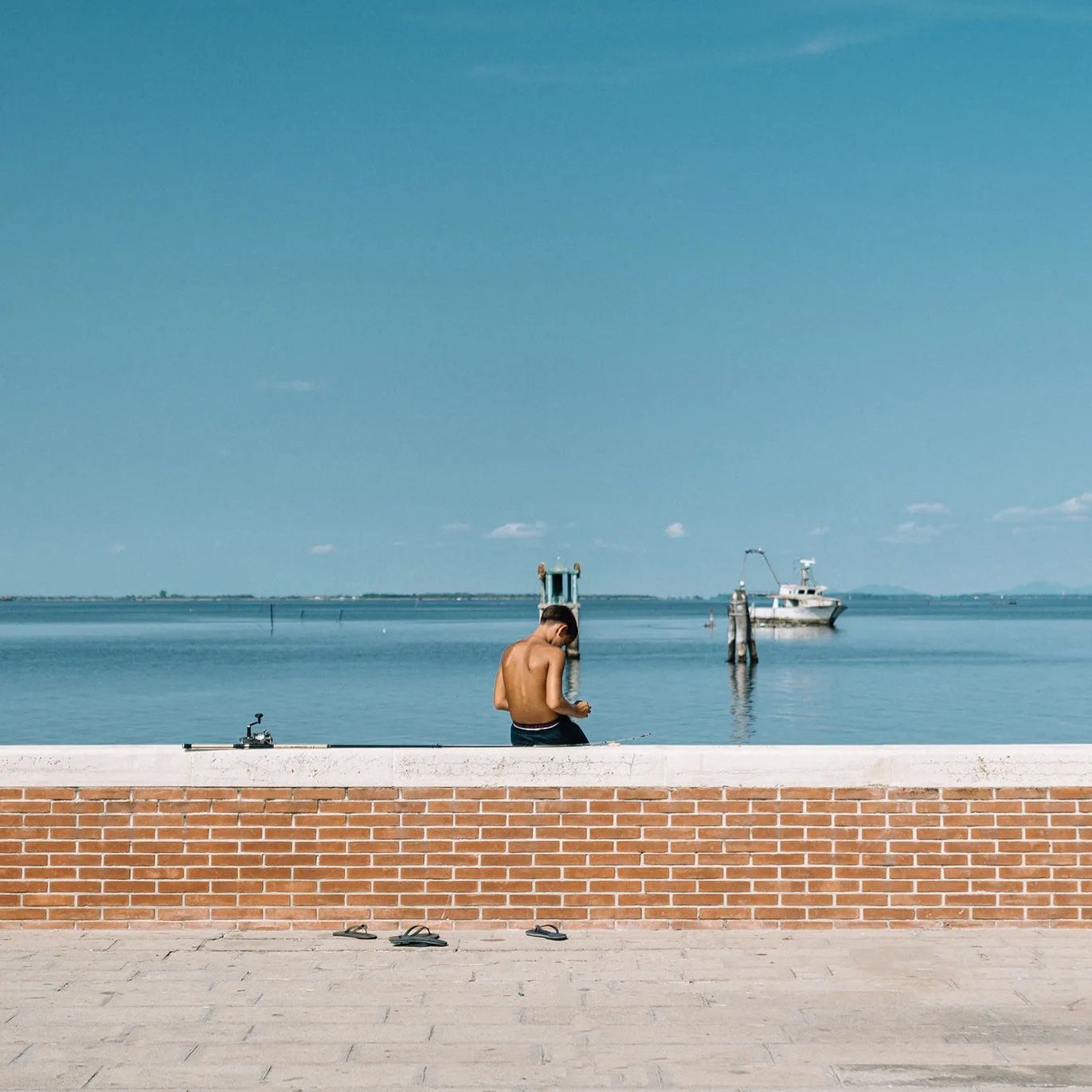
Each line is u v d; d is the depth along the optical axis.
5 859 7.97
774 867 8.00
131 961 7.36
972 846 8.00
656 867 8.00
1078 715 46.84
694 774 8.02
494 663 81.38
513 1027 6.32
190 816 8.00
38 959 7.39
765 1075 5.71
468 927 7.98
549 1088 5.58
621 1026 6.33
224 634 151.88
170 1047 6.05
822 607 149.38
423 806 8.02
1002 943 7.68
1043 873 7.98
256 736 8.77
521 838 8.01
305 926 7.98
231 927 7.97
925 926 7.96
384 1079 5.67
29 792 7.99
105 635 149.75
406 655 93.69
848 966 7.26
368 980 7.03
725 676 68.00
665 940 7.77
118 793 8.00
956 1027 6.31
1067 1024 6.34
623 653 95.25
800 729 42.72
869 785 8.02
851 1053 5.97
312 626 194.25
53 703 52.16
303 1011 6.54
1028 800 8.01
